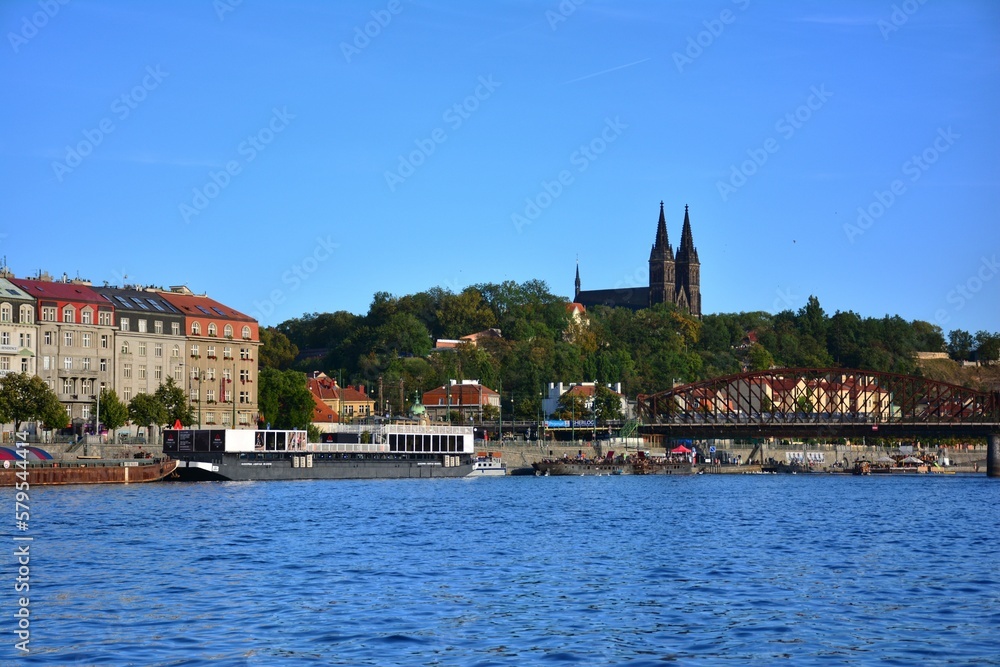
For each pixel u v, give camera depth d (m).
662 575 80.00
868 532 111.31
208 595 70.19
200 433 183.00
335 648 57.00
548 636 59.91
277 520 115.69
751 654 56.34
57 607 66.00
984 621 63.62
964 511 141.88
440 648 57.22
